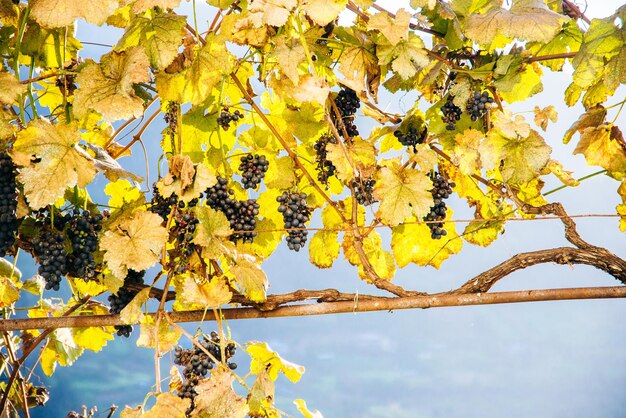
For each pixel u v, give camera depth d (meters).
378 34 3.48
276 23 3.30
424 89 3.70
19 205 3.33
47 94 3.71
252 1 3.37
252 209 3.43
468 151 3.52
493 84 3.51
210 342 3.43
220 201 3.41
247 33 3.41
